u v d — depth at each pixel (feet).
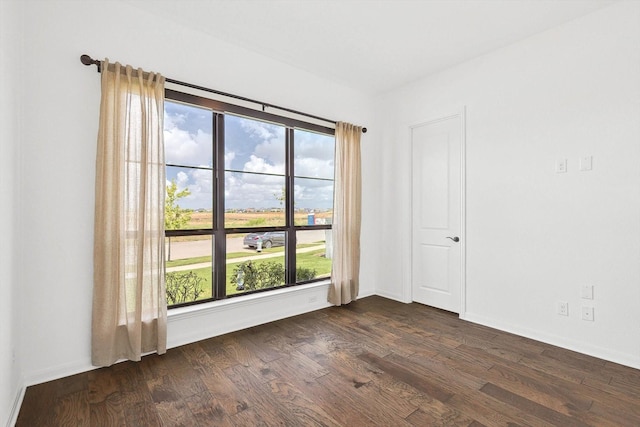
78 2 7.07
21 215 6.38
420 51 10.05
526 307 9.27
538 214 9.02
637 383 6.74
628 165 7.54
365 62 10.77
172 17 8.27
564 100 8.52
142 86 7.53
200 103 8.89
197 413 5.75
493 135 10.00
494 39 9.36
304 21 8.51
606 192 7.85
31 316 6.55
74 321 7.06
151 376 6.97
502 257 9.78
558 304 8.65
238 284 10.03
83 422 5.48
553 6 7.81
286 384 6.70
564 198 8.54
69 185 6.97
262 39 9.35
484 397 6.26
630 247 7.52
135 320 7.39
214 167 9.45
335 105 12.31
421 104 12.16
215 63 9.19
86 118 7.15
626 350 7.56
